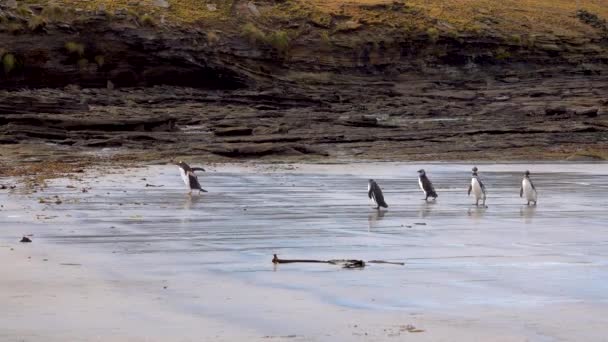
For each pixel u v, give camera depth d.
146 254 40.22
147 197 66.50
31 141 124.94
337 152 125.44
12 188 71.50
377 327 26.80
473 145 136.00
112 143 125.12
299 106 199.75
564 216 56.97
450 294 31.64
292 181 83.12
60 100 162.62
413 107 197.50
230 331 26.30
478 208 61.56
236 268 36.81
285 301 30.44
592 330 26.45
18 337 25.44
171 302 30.19
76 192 69.25
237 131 137.62
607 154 128.25
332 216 55.91
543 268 37.09
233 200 65.25
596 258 39.81
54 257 39.03
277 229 49.41
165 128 142.38
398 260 39.06
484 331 26.28
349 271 36.19
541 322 27.41
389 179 86.38
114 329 26.44
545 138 145.50
